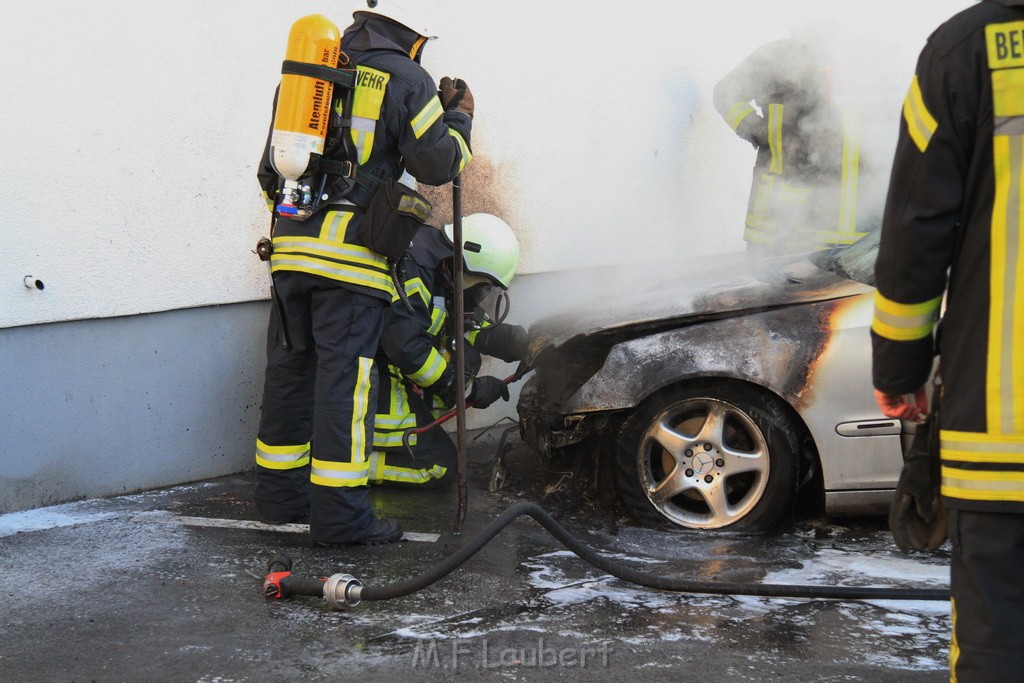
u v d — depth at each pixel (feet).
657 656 9.19
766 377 11.93
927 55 6.19
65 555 11.78
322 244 11.59
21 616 10.21
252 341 15.05
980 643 6.12
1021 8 6.00
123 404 13.91
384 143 11.60
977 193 6.17
